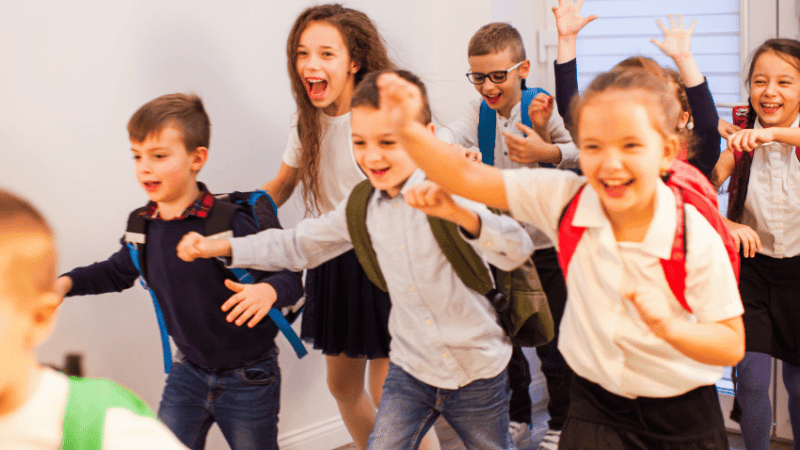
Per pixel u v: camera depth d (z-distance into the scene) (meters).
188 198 1.74
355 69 2.00
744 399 2.16
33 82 1.96
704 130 2.00
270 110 2.42
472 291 1.56
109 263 1.82
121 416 0.81
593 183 1.11
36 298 0.76
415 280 1.55
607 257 1.19
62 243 2.03
